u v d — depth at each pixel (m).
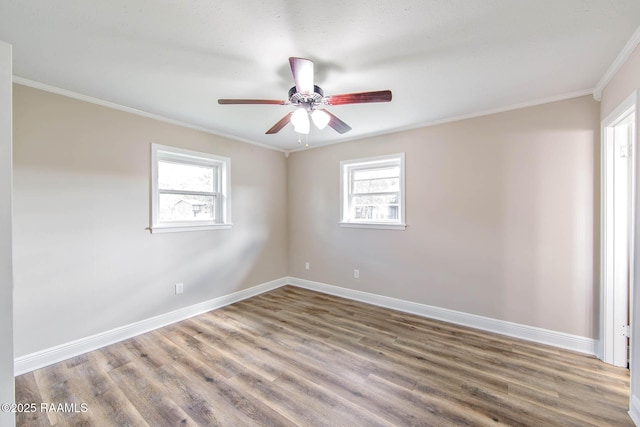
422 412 1.72
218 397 1.86
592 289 2.37
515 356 2.35
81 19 1.47
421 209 3.27
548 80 2.18
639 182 1.64
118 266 2.67
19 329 2.13
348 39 1.65
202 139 3.37
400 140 3.41
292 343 2.61
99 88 2.30
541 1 1.35
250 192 3.99
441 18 1.48
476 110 2.82
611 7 1.40
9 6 1.36
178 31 1.58
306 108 2.08
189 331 2.87
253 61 1.90
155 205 2.93
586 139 2.37
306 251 4.39
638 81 1.66
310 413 1.72
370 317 3.23
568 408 1.74
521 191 2.66
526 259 2.65
